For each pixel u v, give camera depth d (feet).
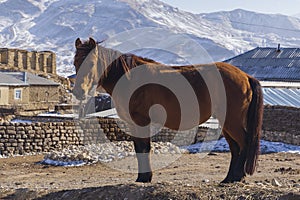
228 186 32.32
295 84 127.34
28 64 239.71
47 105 187.32
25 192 39.27
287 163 66.90
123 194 32.86
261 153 79.36
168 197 30.76
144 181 35.14
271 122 91.97
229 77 34.19
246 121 34.50
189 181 47.09
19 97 180.34
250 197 29.55
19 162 67.56
